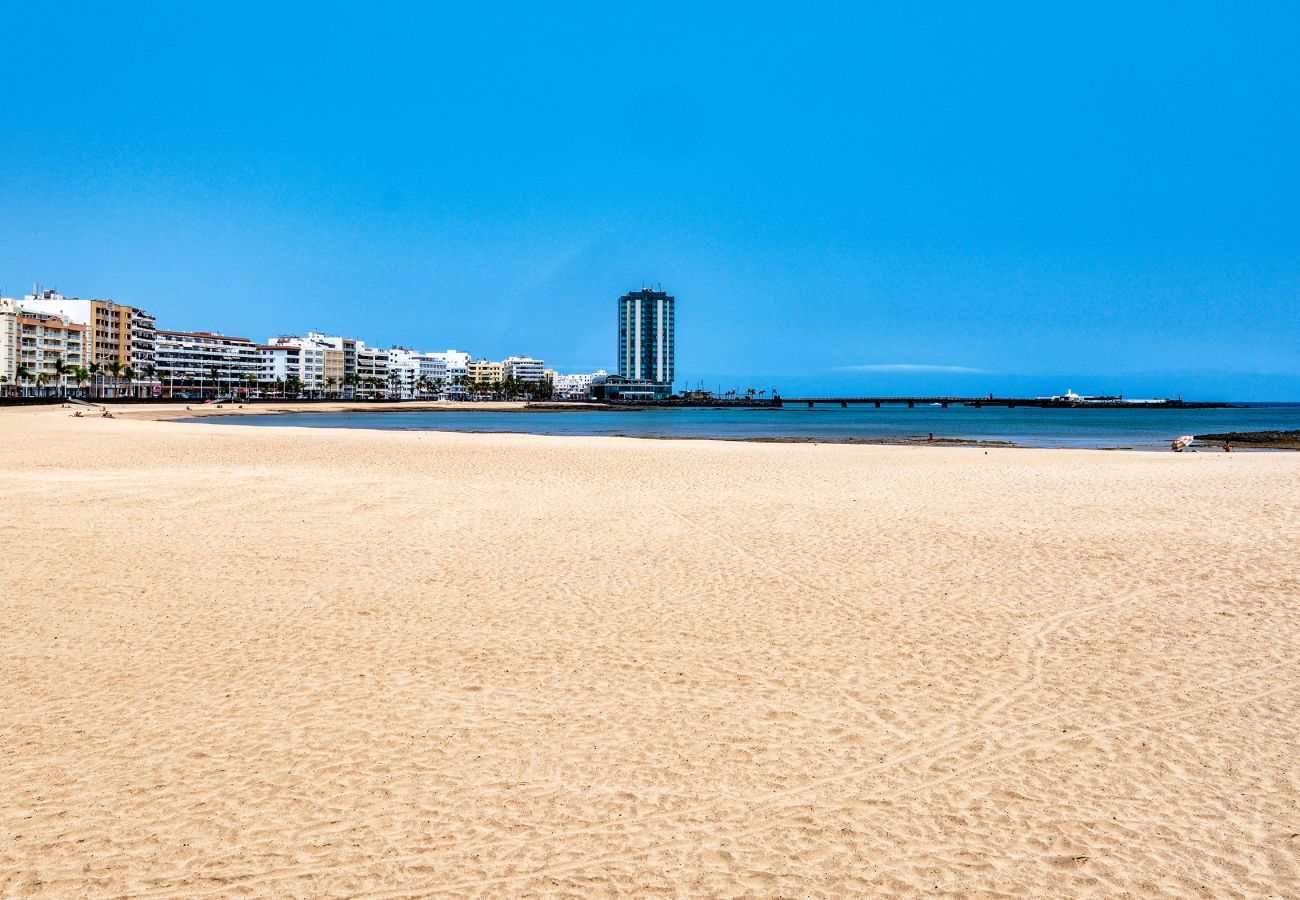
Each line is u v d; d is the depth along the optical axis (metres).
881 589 11.95
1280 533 15.80
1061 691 8.07
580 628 10.13
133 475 25.86
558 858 5.36
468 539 15.73
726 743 6.96
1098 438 68.88
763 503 20.36
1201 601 11.27
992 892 5.02
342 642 9.58
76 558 13.84
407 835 5.61
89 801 6.04
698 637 9.77
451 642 9.59
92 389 144.38
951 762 6.62
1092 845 5.50
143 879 5.14
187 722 7.38
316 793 6.15
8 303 135.62
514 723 7.36
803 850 5.45
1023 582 12.33
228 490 22.34
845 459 33.69
